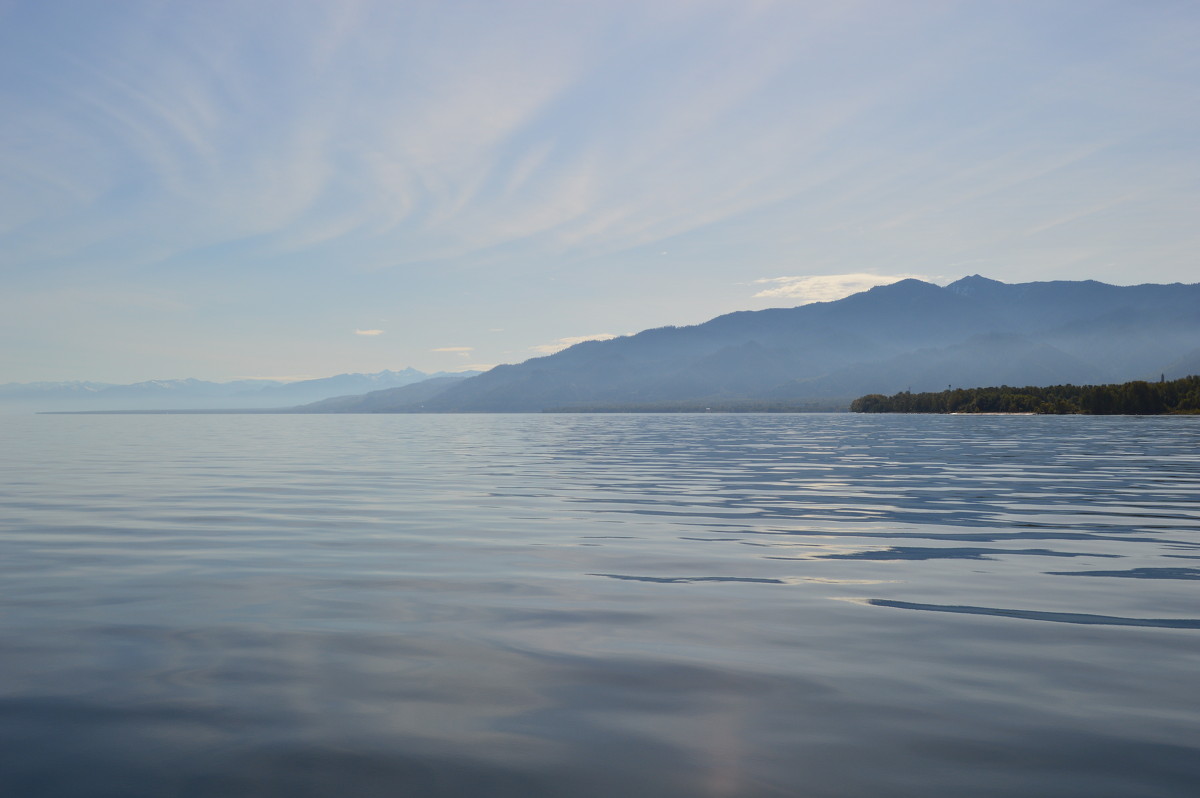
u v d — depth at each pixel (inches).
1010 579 551.8
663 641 401.1
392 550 672.4
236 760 263.0
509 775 252.8
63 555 649.6
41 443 3048.7
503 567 596.7
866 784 245.8
